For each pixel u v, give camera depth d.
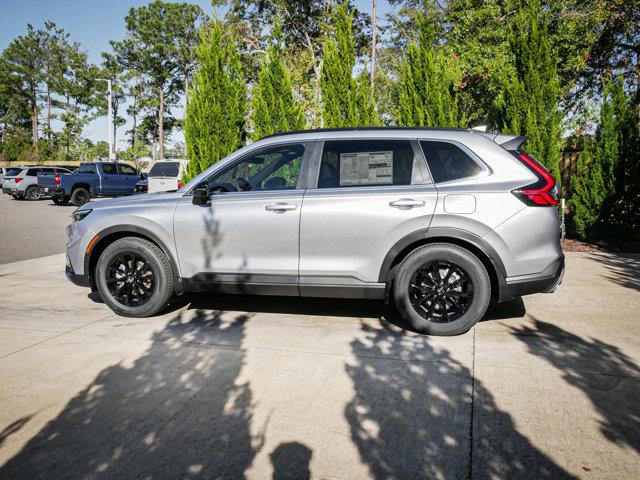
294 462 2.33
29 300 5.41
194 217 4.42
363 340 3.99
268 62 9.53
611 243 8.66
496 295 4.18
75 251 4.75
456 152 4.09
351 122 9.41
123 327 4.40
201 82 9.46
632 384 3.10
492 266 4.03
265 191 4.37
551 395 2.97
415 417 2.73
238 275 4.39
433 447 2.44
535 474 2.22
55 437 2.58
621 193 8.72
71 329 4.36
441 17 19.11
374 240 4.06
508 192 3.88
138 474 2.25
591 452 2.38
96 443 2.52
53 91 78.75
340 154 4.29
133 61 73.06
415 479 2.20
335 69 9.41
